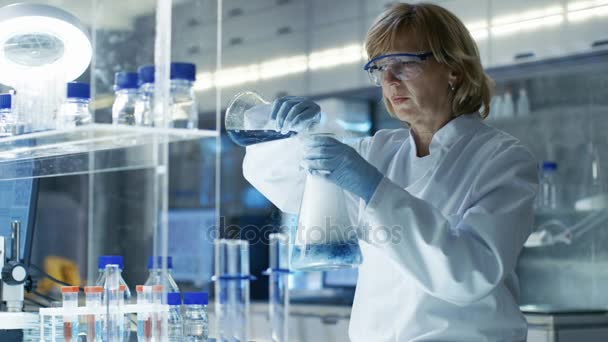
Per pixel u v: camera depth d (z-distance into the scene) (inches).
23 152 75.9
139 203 116.0
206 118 91.0
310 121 67.4
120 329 69.6
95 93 59.3
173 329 71.1
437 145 75.4
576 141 166.2
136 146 64.6
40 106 72.9
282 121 67.3
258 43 219.3
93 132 59.1
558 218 167.6
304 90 207.3
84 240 249.3
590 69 163.9
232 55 226.1
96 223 115.6
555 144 170.2
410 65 70.7
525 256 173.6
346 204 69.9
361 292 76.9
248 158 82.4
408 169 78.5
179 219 257.8
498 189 67.8
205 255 248.8
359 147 84.7
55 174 83.3
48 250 252.4
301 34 208.4
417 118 75.4
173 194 260.8
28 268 87.6
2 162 84.4
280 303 122.3
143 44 60.6
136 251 116.3
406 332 71.7
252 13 221.1
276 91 214.4
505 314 70.8
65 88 66.4
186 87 61.6
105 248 116.6
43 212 253.1
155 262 61.0
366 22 191.5
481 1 172.2
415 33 70.9
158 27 60.6
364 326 75.9
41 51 73.7
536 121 173.2
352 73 195.5
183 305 74.6
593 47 152.9
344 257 66.3
